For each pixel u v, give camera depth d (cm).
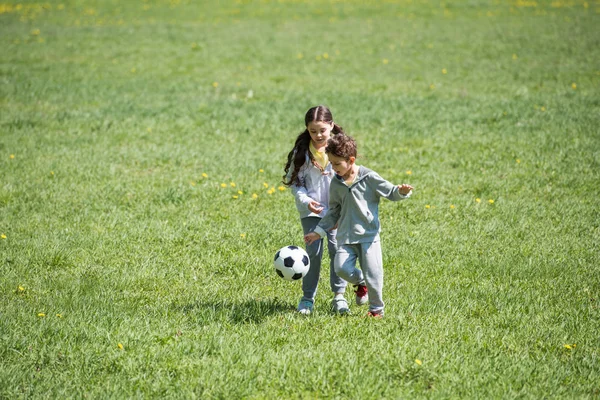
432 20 4272
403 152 1794
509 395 716
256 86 2669
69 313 923
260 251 1185
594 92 2461
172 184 1539
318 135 895
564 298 988
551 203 1413
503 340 850
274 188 1502
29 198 1416
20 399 711
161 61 3173
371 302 904
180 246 1200
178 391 726
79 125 2055
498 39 3591
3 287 1016
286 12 4644
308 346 830
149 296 1004
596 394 735
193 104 2347
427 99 2406
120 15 4547
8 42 3569
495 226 1287
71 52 3350
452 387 734
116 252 1168
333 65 3084
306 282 945
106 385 741
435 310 947
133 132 1984
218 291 1023
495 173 1614
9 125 2020
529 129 1973
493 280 1060
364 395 718
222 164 1689
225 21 4344
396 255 1156
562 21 4041
